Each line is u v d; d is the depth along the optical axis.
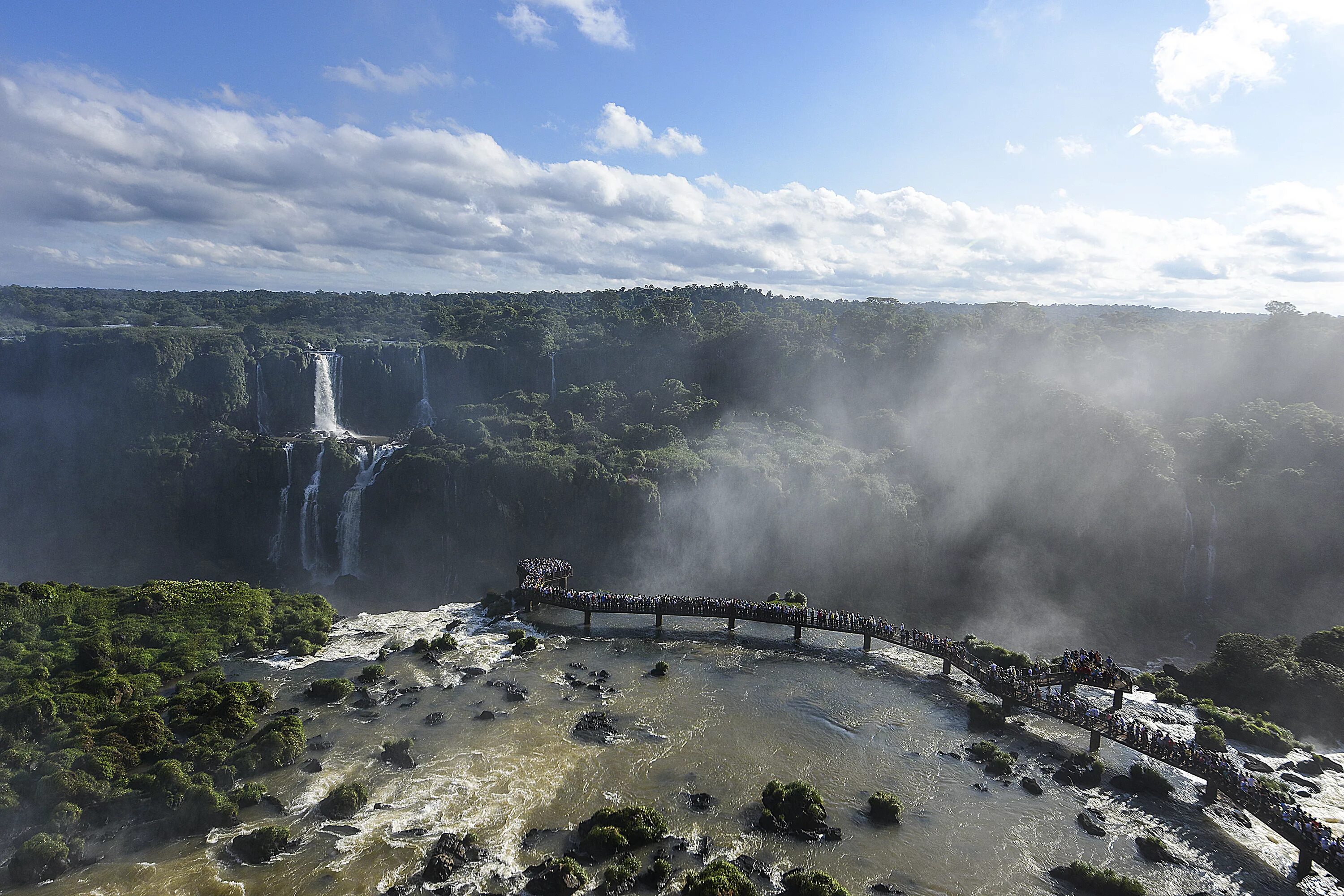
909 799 38.47
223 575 105.31
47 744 40.09
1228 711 48.84
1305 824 34.16
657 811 36.06
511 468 101.56
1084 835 35.94
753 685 51.41
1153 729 46.03
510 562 101.50
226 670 52.75
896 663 55.53
